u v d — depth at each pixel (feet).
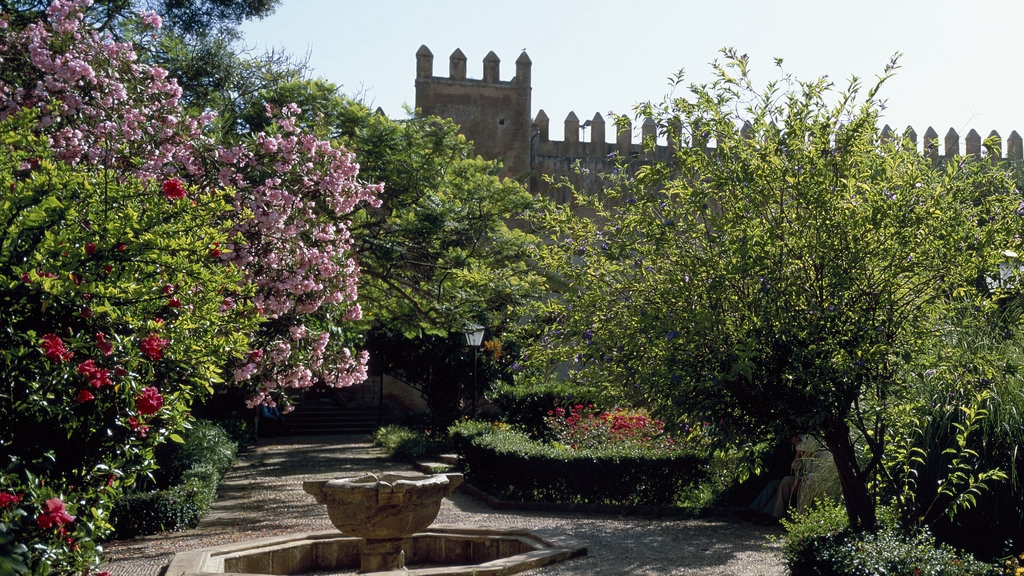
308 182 33.14
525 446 43.37
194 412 69.05
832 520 24.22
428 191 51.06
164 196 18.19
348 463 63.21
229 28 60.08
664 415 24.12
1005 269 22.94
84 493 14.71
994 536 24.57
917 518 23.75
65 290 14.49
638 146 97.50
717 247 22.88
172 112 32.04
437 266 50.72
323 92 48.47
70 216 15.67
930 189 21.98
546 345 25.52
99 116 29.30
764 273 21.68
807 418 21.40
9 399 13.87
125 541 33.17
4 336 14.16
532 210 55.11
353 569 29.89
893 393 22.70
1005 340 25.77
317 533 30.35
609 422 48.29
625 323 23.50
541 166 98.27
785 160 22.66
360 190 34.99
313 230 33.53
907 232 21.20
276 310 31.94
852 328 21.59
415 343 80.84
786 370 21.61
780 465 36.94
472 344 71.61
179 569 25.52
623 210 24.61
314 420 93.20
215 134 33.58
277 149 32.81
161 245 16.15
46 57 28.68
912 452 25.27
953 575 19.74
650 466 39.50
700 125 23.90
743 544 29.94
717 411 22.72
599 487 40.06
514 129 98.84
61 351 13.71
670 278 22.80
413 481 26.45
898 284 21.84
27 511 13.42
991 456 24.54
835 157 22.67
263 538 31.86
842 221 21.35
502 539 30.09
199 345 17.12
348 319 37.58
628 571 25.52
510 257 53.72
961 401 24.61
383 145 49.52
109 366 14.90
